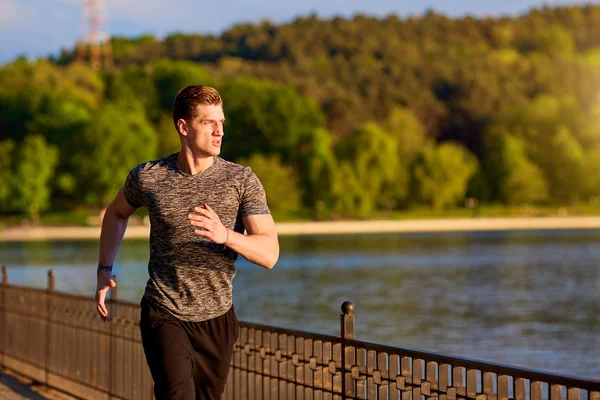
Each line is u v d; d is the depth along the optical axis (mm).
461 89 189000
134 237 119250
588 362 23641
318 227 141625
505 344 27188
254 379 6707
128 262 68562
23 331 12000
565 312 36281
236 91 164250
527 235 124938
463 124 178375
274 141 160500
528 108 169375
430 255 79125
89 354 9711
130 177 5336
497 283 51156
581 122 168000
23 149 136500
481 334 29609
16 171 135875
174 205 5168
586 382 4066
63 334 10523
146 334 5262
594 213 160000
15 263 66562
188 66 173000
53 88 158750
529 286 49094
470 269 62281
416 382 5098
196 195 5180
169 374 5102
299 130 160750
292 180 147875
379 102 183000
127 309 8719
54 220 137375
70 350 10297
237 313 36562
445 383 4910
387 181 150000
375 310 37406
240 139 162875
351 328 5691
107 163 140375
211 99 5164
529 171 158375
